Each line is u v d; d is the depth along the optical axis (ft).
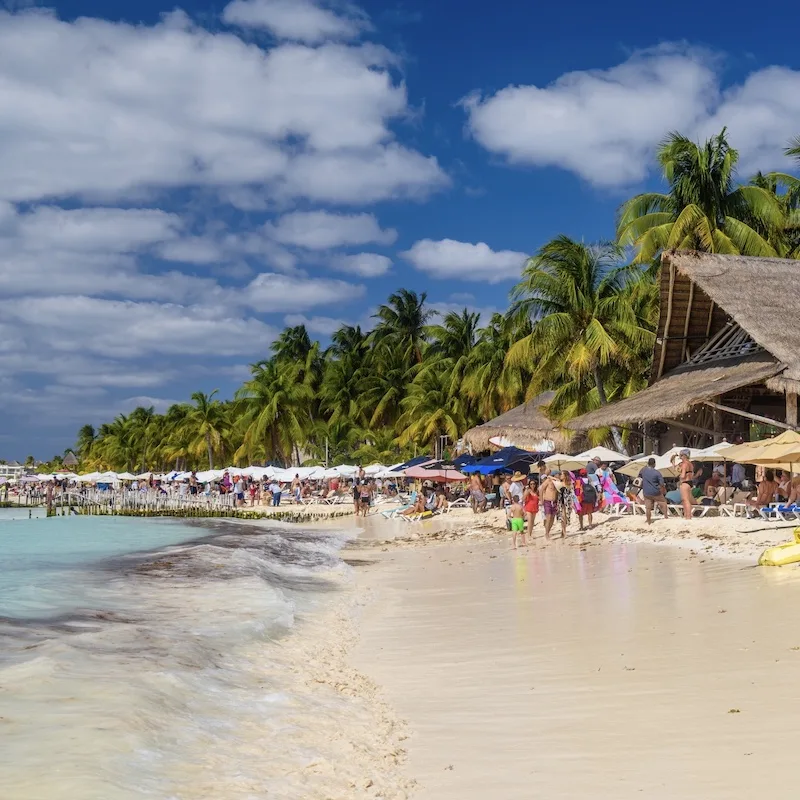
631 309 120.67
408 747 20.13
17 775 16.21
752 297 86.53
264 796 16.39
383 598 48.70
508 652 30.53
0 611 37.83
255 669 28.45
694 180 119.34
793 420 76.89
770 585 40.19
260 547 80.53
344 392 248.32
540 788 16.66
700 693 22.44
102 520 145.28
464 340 216.95
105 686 22.98
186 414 354.54
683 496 74.79
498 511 116.26
